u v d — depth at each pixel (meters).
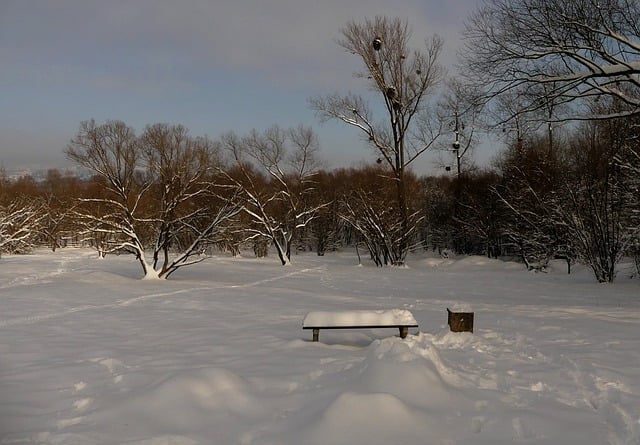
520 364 5.76
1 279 18.66
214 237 21.89
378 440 3.46
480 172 46.00
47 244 47.84
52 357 6.54
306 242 57.44
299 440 3.50
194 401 4.31
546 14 11.91
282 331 8.21
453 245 50.00
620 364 5.69
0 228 30.41
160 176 21.09
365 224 33.25
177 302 12.23
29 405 4.63
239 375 5.23
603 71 11.29
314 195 45.94
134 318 9.70
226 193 29.72
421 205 46.97
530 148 31.89
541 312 10.31
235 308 11.18
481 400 4.36
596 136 21.23
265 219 33.00
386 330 8.27
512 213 32.06
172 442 3.63
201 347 6.96
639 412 4.09
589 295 15.02
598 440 3.56
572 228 20.97
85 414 4.22
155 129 20.56
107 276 19.42
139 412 4.14
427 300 13.30
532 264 28.19
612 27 11.95
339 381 4.86
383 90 31.38
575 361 5.79
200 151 22.12
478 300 13.53
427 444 3.45
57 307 11.16
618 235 18.97
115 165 19.44
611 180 19.48
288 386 4.92
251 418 4.07
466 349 6.60
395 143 32.00
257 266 30.27
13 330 8.47
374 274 25.33
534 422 3.84
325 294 14.87
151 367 5.87
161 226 19.70
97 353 6.69
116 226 19.17
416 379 4.38
